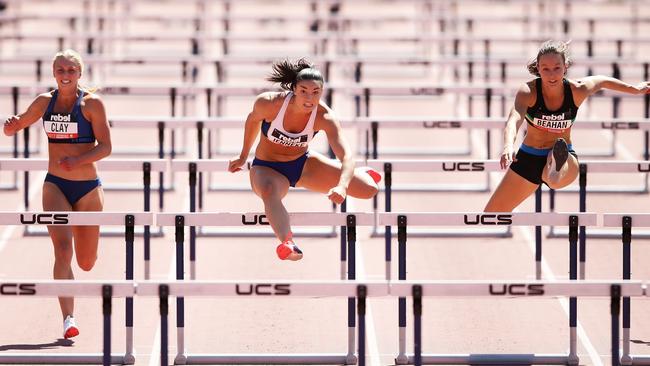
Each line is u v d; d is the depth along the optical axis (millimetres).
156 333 27859
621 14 83188
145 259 26734
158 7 87250
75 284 20906
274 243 35719
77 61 25672
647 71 49250
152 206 39219
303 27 79562
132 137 48688
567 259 34188
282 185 25062
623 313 25406
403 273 24250
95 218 24438
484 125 36312
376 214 24188
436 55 70000
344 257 28000
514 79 64062
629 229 24562
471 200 40188
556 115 26797
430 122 36281
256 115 25078
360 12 87188
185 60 50062
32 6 87625
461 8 87250
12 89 40062
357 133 47188
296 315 29250
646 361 25469
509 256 34500
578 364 25672
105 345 21000
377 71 65875
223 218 24344
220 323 28594
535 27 80562
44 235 36406
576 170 27578
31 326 28234
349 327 25594
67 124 25875
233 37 58344
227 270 32938
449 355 25766
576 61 49688
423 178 43094
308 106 24484
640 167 28938
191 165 29672
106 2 74562
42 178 42719
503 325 28578
